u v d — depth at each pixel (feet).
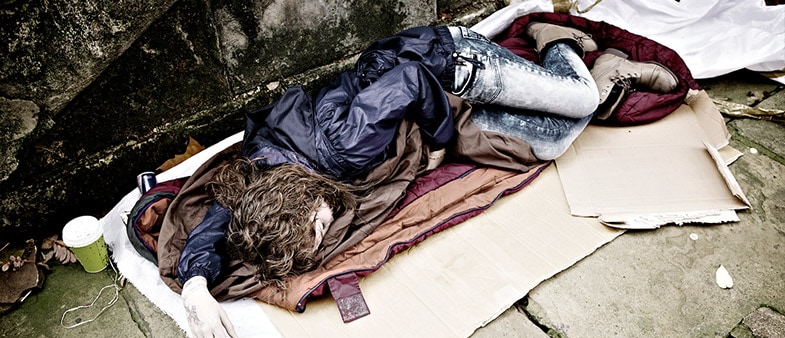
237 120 8.25
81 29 6.40
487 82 7.07
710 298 6.31
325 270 6.36
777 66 8.96
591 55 8.79
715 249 6.79
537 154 7.64
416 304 6.19
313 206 5.93
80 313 6.48
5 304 6.51
